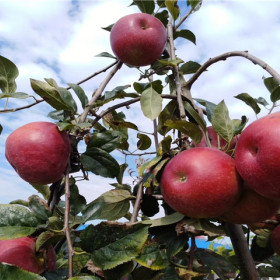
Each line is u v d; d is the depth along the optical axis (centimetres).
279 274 50
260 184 28
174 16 50
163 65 47
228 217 33
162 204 39
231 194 30
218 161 30
